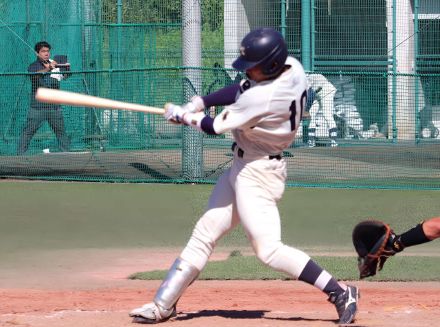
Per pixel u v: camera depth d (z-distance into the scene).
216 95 18.48
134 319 19.17
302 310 21.91
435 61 67.94
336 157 55.22
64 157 53.25
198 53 45.44
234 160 18.45
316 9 67.44
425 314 20.83
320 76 63.25
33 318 20.42
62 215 37.38
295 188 44.41
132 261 29.38
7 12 57.91
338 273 26.83
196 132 45.25
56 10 58.56
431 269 27.84
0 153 53.38
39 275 27.25
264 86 17.42
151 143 55.50
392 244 18.20
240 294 24.41
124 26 59.34
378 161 53.94
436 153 58.38
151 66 58.22
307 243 31.95
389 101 65.12
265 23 65.62
